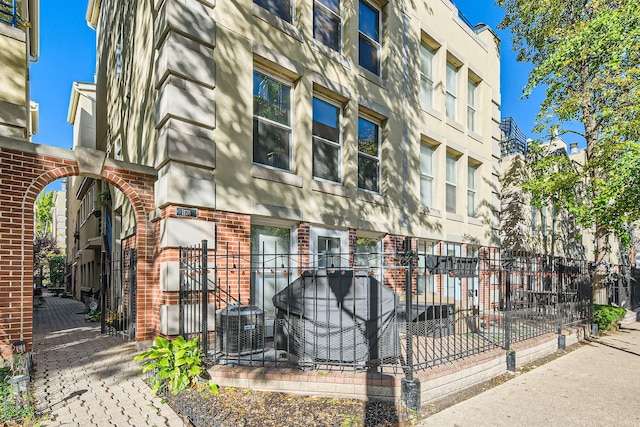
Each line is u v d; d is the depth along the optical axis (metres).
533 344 6.96
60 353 6.61
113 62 13.04
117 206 10.96
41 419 3.99
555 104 11.86
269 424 3.94
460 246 12.88
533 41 12.71
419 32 11.62
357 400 4.61
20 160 5.70
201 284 5.91
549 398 5.03
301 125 8.05
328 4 9.26
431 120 11.91
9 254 5.50
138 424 3.92
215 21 6.77
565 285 8.92
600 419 4.42
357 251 9.38
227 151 6.78
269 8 8.00
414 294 9.73
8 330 5.42
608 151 9.99
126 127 10.24
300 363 5.05
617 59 9.41
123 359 6.20
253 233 7.38
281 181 7.52
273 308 7.48
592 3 10.67
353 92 9.27
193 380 4.88
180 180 6.18
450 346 6.57
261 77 7.73
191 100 6.35
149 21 7.82
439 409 4.55
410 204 10.78
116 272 11.00
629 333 10.48
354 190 9.07
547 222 17.58
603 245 13.02
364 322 5.20
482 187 14.18
